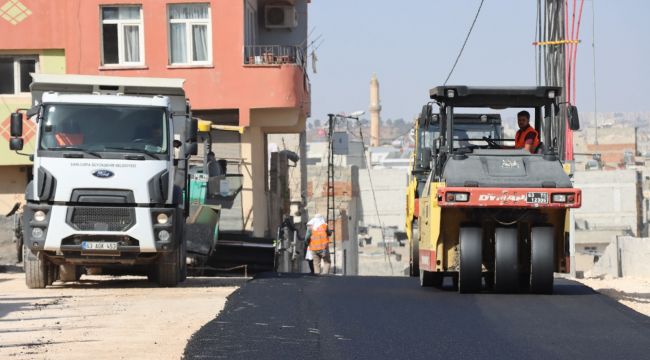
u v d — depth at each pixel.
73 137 36.81
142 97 37.62
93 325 26.25
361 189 175.88
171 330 25.11
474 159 33.62
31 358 21.09
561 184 33.00
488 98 34.34
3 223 58.81
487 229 34.41
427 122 34.81
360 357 21.41
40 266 37.81
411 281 40.53
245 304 29.94
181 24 69.00
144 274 45.00
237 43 68.94
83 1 68.50
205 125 58.59
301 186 98.44
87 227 36.38
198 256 52.56
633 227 154.25
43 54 68.88
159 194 36.81
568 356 21.73
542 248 32.69
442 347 22.67
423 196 36.94
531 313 28.11
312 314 27.62
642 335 24.39
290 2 79.88
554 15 56.16
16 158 67.88
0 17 68.44
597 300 31.08
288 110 70.56
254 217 70.50
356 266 146.88
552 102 34.25
